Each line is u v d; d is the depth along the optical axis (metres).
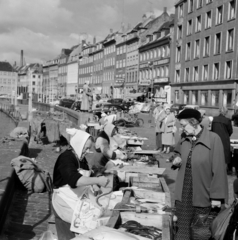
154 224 4.55
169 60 62.31
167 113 14.88
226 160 9.66
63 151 4.68
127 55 84.44
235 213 3.96
